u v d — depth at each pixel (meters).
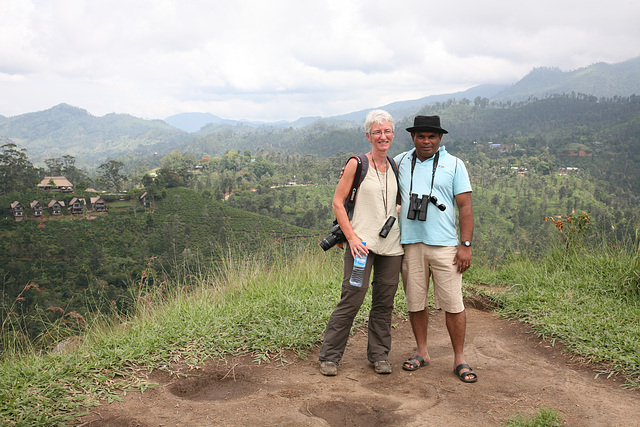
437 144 3.07
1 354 3.37
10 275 53.84
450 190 3.07
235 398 2.73
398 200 3.32
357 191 3.06
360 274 2.95
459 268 3.03
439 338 4.14
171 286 5.16
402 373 3.18
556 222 6.52
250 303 4.65
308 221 93.12
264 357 3.35
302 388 2.87
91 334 3.84
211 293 5.13
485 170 169.00
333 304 4.66
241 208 106.31
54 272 57.53
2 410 2.38
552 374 3.17
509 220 111.44
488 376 3.13
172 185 101.94
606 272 5.40
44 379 2.76
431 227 3.06
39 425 2.25
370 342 3.23
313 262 6.36
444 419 2.44
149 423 2.35
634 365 3.13
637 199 141.00
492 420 2.43
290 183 154.62
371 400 2.69
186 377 3.00
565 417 2.46
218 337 3.62
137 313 4.37
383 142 3.04
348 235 2.98
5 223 75.44
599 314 4.28
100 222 79.75
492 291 5.68
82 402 2.52
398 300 5.02
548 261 6.29
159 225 80.25
